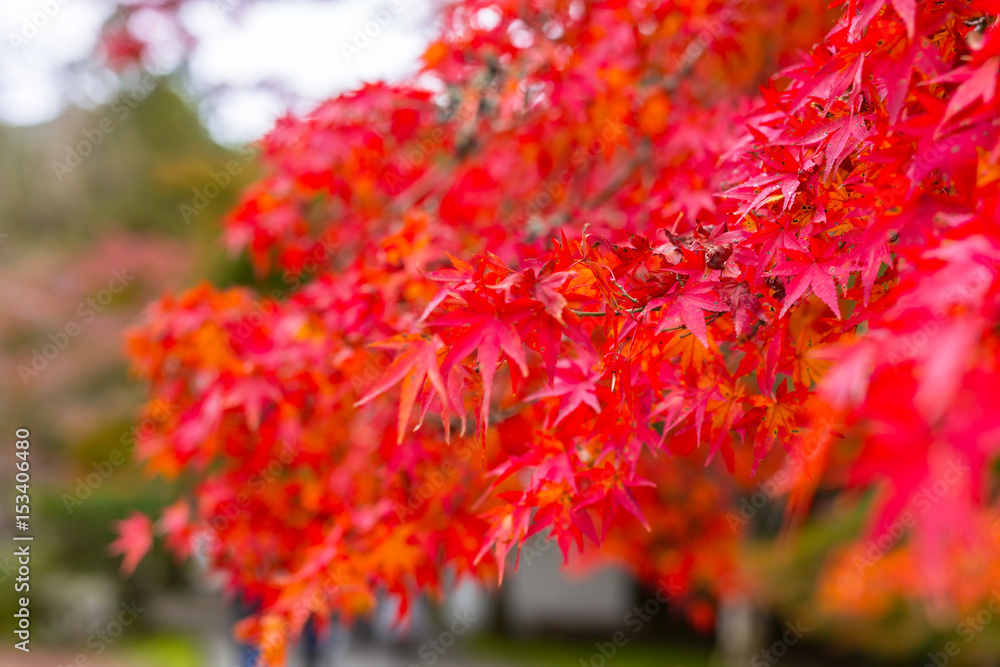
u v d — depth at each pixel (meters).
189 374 3.30
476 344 1.39
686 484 5.35
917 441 0.71
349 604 2.74
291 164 3.38
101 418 10.24
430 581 2.53
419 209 3.23
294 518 3.23
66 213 11.88
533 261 1.76
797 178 1.62
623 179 3.35
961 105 1.08
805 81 1.60
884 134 1.43
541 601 11.57
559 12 3.24
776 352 1.52
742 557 6.77
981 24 1.38
